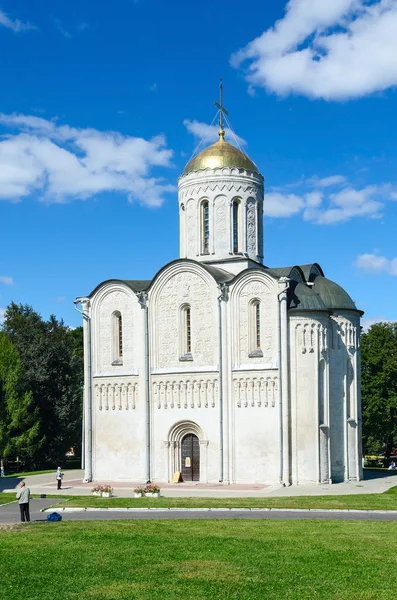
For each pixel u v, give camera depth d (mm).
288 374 57188
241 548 27906
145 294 62781
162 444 61094
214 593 22047
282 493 50719
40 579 23766
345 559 25969
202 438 59625
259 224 67312
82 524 34594
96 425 64062
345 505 42000
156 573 24359
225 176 65250
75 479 66312
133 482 61344
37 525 34531
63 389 86438
